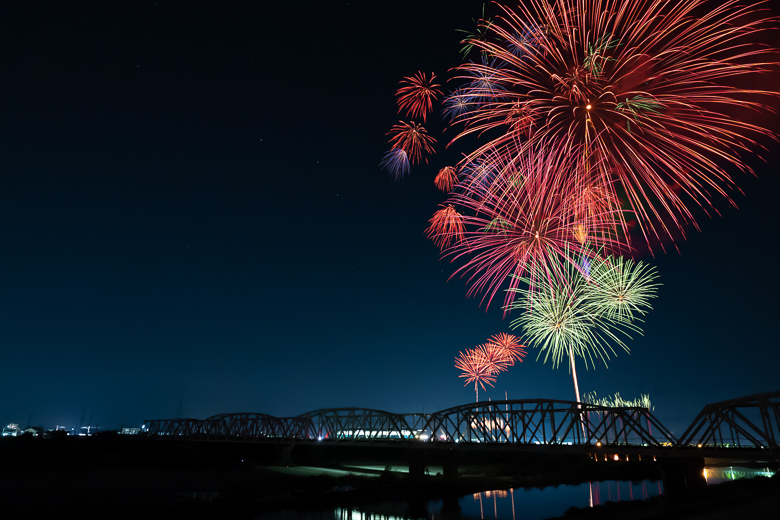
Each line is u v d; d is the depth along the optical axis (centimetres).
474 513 4681
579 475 7362
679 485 3909
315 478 6300
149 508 4628
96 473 7188
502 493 6022
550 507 5009
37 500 4909
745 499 3638
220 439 8981
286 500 5041
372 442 6675
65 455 8300
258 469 7788
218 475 7062
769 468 8231
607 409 4447
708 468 8550
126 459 8344
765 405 3316
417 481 6119
